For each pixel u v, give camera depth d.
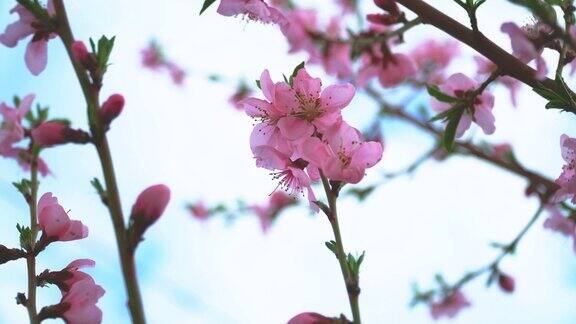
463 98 0.59
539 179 0.93
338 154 0.52
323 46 1.06
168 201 0.49
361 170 0.51
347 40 0.96
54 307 0.53
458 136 0.62
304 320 0.50
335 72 1.07
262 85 0.54
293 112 0.54
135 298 0.48
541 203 0.89
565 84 0.56
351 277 0.50
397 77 0.92
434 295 1.13
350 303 0.49
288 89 0.54
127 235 0.48
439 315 1.14
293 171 0.53
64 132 0.50
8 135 0.63
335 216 0.51
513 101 0.73
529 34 0.57
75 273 0.54
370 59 0.93
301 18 1.07
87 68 0.50
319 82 0.54
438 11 0.57
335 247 0.50
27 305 0.53
